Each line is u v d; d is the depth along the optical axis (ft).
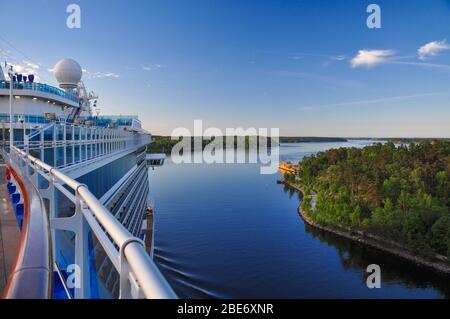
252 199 253.03
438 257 152.25
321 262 142.31
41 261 6.51
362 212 204.85
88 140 57.72
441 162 306.96
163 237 152.56
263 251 143.33
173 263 124.26
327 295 114.73
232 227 173.37
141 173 151.94
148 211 122.83
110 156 73.46
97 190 62.08
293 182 356.18
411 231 168.96
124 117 171.22
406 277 136.56
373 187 231.30
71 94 103.35
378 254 159.94
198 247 140.67
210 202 228.02
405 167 305.94
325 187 296.92
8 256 15.48
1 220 21.06
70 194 12.77
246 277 118.62
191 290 106.93
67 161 47.67
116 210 73.56
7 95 81.41
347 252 160.66
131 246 5.24
